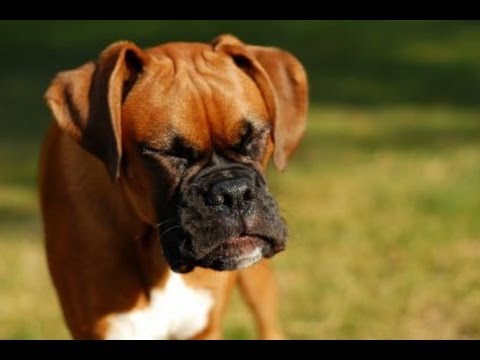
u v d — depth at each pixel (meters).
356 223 2.05
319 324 1.64
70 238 1.26
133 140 1.17
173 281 1.27
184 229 1.14
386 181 2.35
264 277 1.47
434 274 1.80
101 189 1.23
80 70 1.20
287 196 2.25
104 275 1.25
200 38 4.42
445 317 1.65
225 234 1.13
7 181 2.47
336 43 4.36
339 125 2.99
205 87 1.17
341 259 1.88
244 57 1.22
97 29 4.63
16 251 1.99
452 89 3.48
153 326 1.28
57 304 1.75
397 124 2.98
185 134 1.15
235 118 1.17
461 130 2.88
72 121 1.18
